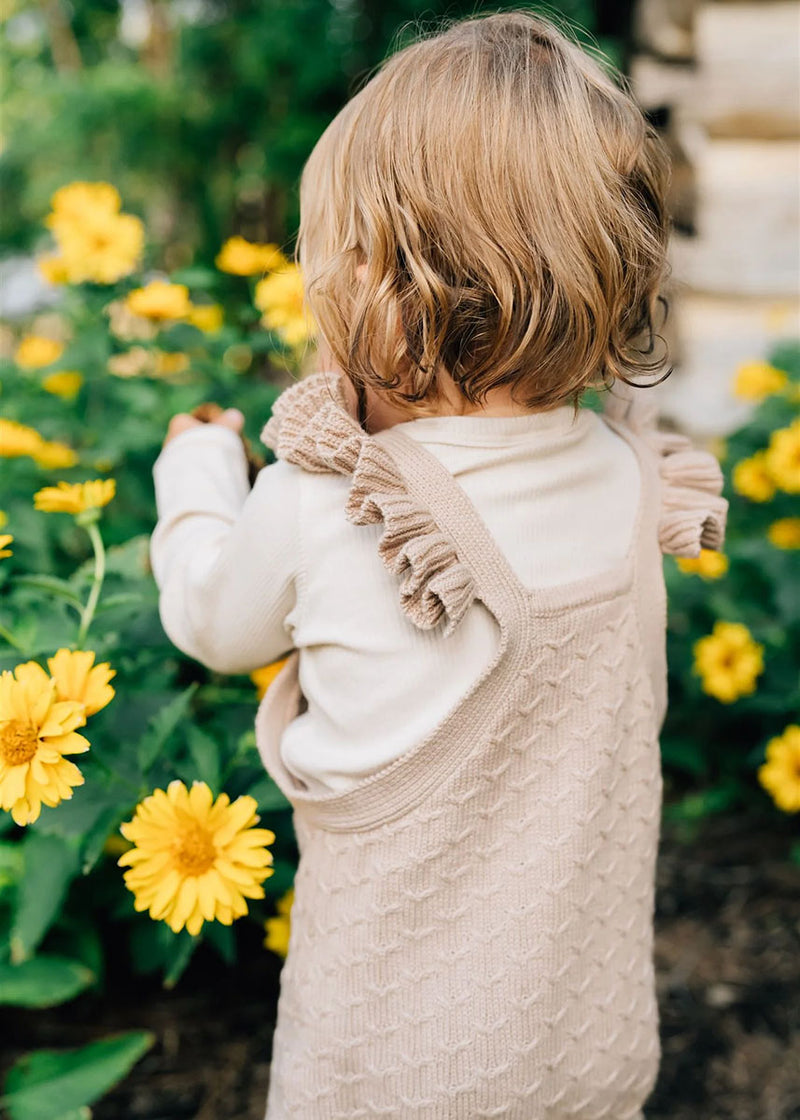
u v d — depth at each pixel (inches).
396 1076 33.8
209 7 231.9
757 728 84.6
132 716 46.8
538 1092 34.1
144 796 43.0
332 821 34.7
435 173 32.3
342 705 34.3
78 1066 47.9
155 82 224.4
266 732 37.1
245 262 72.0
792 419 87.8
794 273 113.8
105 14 259.6
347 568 33.7
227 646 37.0
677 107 115.0
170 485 41.8
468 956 33.5
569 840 33.8
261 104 223.6
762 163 112.5
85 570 50.8
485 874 33.6
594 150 33.1
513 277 32.2
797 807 70.6
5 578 53.1
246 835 37.4
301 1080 35.2
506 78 33.0
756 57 109.2
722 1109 58.1
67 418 71.1
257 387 70.6
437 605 31.9
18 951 45.4
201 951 63.2
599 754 34.4
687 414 117.5
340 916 34.5
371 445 32.5
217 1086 56.4
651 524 37.4
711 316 116.3
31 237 222.8
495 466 33.7
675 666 84.6
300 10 204.8
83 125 219.8
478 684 32.4
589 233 32.7
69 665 38.6
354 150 34.1
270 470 35.8
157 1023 59.8
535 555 33.6
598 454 36.9
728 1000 65.3
